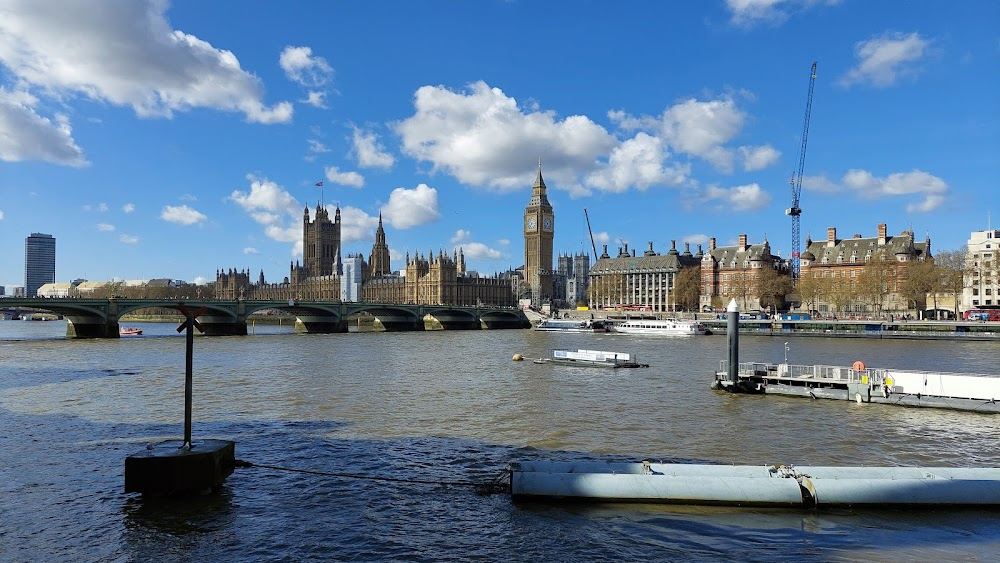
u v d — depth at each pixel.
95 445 45.53
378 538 29.08
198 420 54.72
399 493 34.91
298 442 46.84
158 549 27.95
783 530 29.61
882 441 47.19
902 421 53.94
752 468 34.84
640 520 30.73
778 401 64.19
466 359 113.25
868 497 31.92
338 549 27.97
